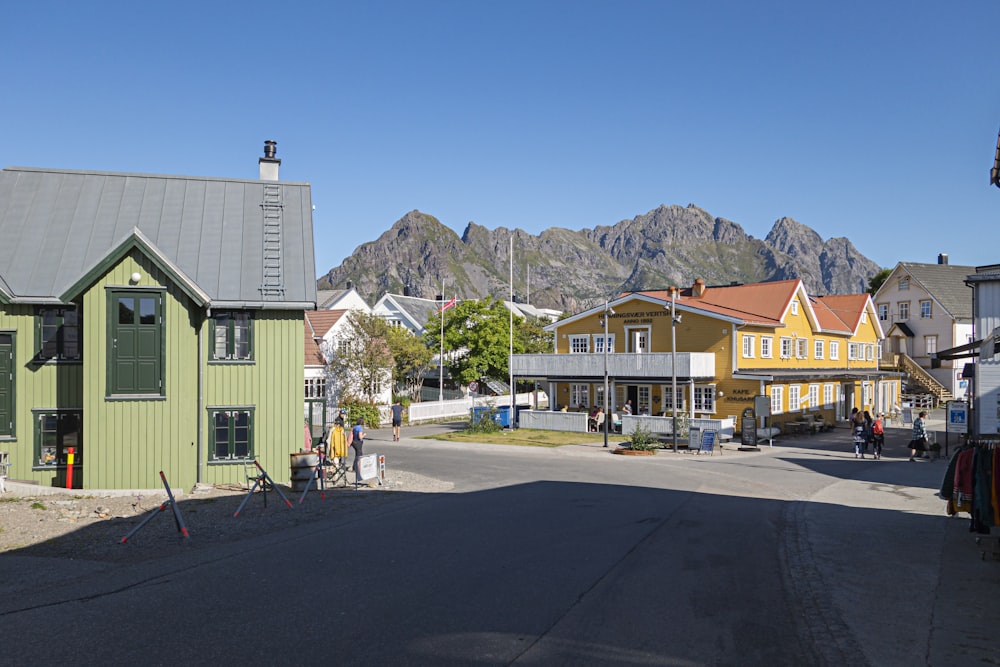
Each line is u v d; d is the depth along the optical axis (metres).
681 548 11.73
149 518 12.27
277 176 26.62
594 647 7.10
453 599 8.52
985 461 11.55
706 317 38.09
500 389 60.44
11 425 20.39
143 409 19.95
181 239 22.28
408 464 25.84
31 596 8.55
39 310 20.61
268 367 21.11
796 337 43.22
